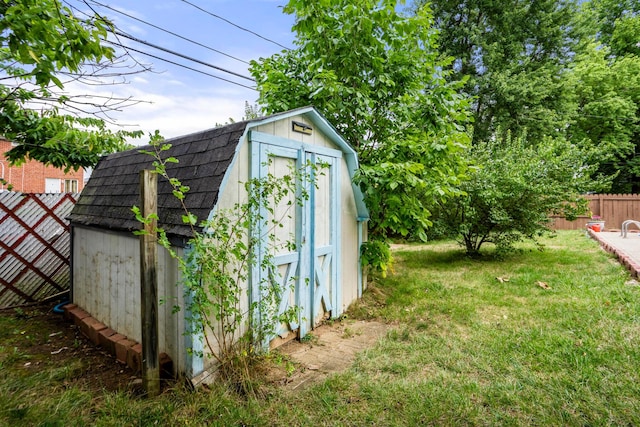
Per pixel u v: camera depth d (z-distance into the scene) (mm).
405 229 4766
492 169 7270
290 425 2131
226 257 2592
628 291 4559
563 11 14570
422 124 4984
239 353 2693
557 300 4488
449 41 15062
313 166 3277
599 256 7332
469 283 5602
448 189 4629
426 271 6586
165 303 2740
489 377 2662
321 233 4062
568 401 2299
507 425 2086
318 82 4711
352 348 3389
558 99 14680
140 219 2357
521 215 7188
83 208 4211
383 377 2699
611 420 2096
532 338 3311
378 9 4664
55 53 2246
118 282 3352
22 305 4762
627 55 16469
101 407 2277
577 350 3006
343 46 4734
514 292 4977
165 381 2604
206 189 2668
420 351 3162
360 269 4945
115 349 3129
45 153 4676
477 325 3736
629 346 3014
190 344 2500
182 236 2500
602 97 16391
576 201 7258
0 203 4695
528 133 14078
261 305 2979
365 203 4715
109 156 4855
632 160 17375
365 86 4988
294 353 3271
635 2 17891
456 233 7617
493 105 14742
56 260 5137
